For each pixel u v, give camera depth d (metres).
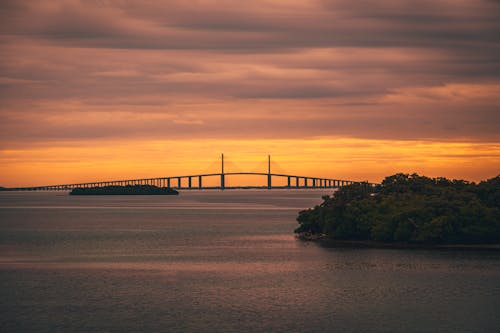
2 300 126.25
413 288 136.50
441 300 126.25
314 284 141.12
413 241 195.25
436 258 171.25
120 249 198.50
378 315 115.88
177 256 182.38
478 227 189.75
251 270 157.75
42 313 116.94
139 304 123.62
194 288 137.25
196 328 108.50
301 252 186.50
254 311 118.69
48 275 151.88
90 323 111.00
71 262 171.50
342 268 158.88
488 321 112.19
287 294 131.75
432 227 190.88
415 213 195.75
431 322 111.62
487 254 176.75
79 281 144.38
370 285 139.75
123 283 142.50
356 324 110.50
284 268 160.00
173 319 113.50
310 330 107.62
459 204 197.38
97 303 124.12
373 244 197.62
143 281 144.62
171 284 141.12
